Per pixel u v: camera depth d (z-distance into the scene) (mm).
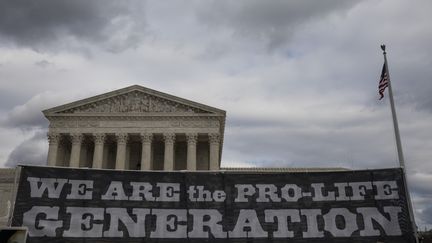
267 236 17062
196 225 17125
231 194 17609
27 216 16516
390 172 17875
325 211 17438
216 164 90625
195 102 94938
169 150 92125
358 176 17875
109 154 100250
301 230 17172
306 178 17922
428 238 33406
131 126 93875
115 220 16953
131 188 17422
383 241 16953
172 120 94375
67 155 98438
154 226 17000
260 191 17688
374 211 17375
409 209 17281
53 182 17109
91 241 16609
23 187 16844
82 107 95688
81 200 17047
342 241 17016
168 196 17438
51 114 94062
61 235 16516
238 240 16984
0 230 14344
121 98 96688
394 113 25734
